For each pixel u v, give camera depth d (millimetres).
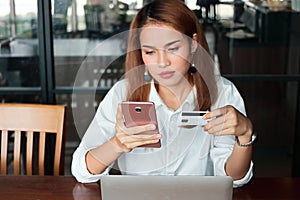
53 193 1253
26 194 1249
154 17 1085
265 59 2795
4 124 1554
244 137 1169
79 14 2555
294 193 1247
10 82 2521
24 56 2516
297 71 2834
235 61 2787
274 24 2816
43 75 2438
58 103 2469
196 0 2674
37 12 2383
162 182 950
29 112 1550
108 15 2598
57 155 1531
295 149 2824
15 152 1560
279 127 2809
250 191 1255
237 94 1229
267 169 2752
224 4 2709
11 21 2498
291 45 2889
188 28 1081
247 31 2779
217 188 940
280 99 2775
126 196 964
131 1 2621
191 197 948
